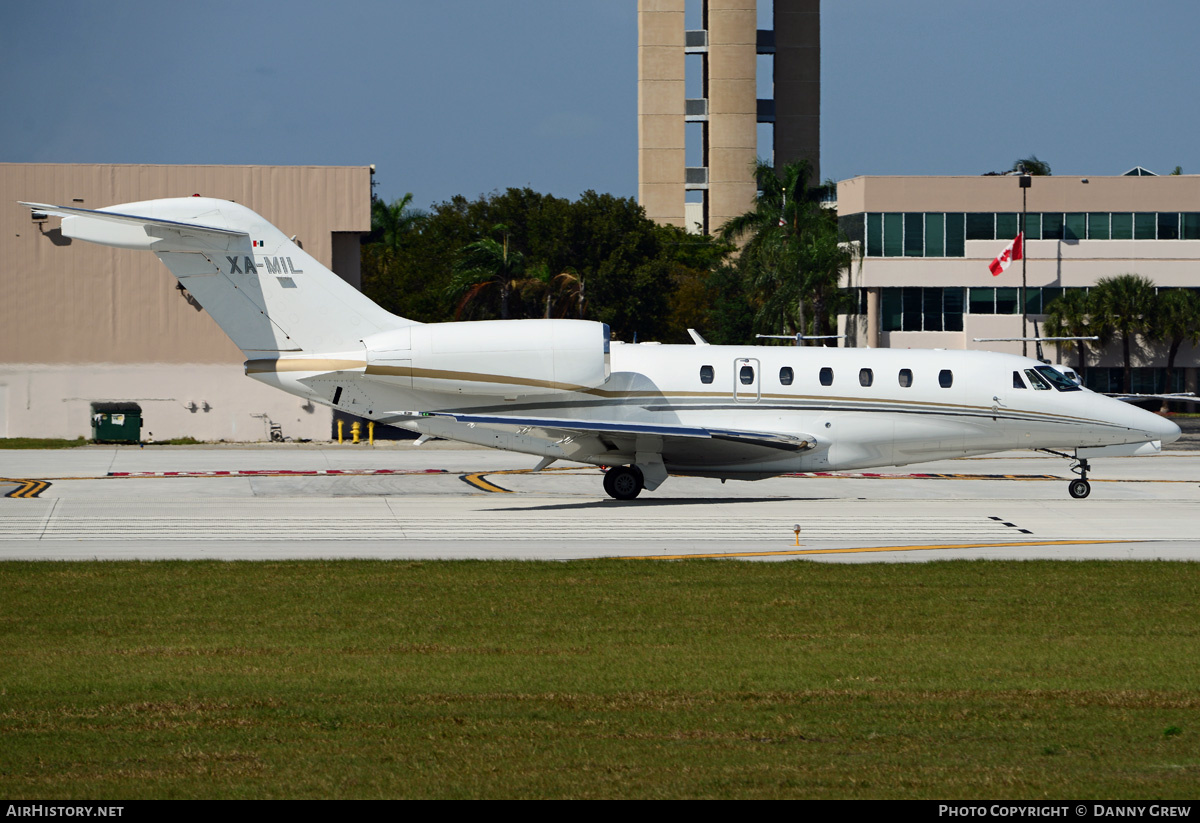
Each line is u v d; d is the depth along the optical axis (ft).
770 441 343.67
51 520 305.94
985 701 140.67
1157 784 110.22
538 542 273.75
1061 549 266.57
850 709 136.98
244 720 131.34
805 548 268.21
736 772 113.39
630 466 359.87
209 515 317.22
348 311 347.77
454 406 350.43
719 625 185.68
